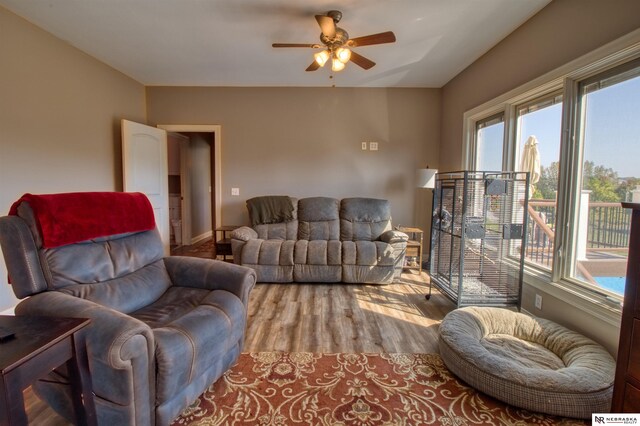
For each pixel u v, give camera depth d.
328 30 2.34
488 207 2.78
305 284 3.66
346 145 4.64
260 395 1.73
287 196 4.41
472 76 3.67
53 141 3.01
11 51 2.59
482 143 3.69
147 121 4.60
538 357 1.98
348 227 4.19
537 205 2.73
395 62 3.64
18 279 1.51
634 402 1.18
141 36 3.03
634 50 1.80
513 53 2.89
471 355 1.82
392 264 3.63
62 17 2.68
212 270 2.09
